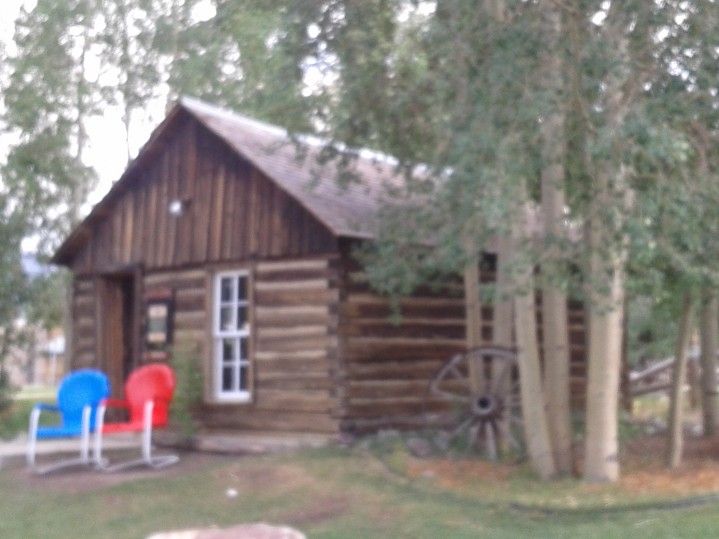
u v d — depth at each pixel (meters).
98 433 13.75
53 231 22.58
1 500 12.08
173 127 16.72
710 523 9.23
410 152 13.26
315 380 14.68
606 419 11.11
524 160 9.84
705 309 13.44
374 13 12.94
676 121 9.71
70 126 22.83
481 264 14.97
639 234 8.83
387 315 15.08
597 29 10.30
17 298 20.77
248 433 15.40
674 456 12.02
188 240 16.53
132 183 17.47
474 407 13.30
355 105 13.07
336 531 9.93
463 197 10.37
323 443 14.26
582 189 10.01
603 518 9.84
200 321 16.30
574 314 18.03
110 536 10.27
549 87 10.04
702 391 15.23
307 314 14.87
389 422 14.82
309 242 14.85
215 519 10.72
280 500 11.28
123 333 18.34
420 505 10.69
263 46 18.50
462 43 10.91
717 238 9.63
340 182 13.52
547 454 11.57
